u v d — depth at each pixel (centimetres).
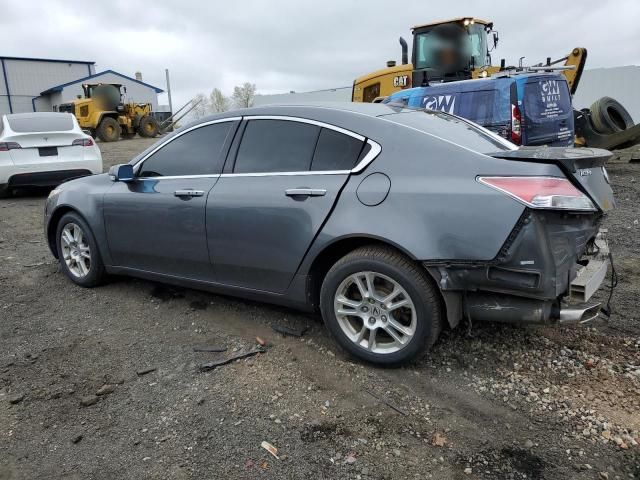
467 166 302
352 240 331
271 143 374
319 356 355
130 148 2248
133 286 497
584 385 313
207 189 391
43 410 303
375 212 317
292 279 358
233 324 408
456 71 1205
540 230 281
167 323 414
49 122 978
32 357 364
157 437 278
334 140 348
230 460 259
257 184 368
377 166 326
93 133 2750
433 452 262
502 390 311
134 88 5425
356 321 347
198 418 292
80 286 500
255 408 300
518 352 351
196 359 357
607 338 368
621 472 246
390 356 328
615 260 543
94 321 423
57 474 253
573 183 292
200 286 415
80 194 483
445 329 379
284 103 389
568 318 297
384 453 262
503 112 841
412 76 1259
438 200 300
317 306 365
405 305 319
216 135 404
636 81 2356
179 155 421
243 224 369
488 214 288
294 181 352
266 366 345
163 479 248
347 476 247
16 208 913
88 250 491
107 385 327
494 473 247
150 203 423
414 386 317
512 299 300
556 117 905
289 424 285
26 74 5159
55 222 518
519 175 287
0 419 296
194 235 399
